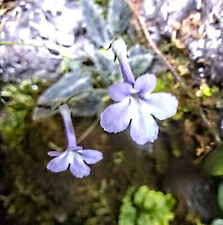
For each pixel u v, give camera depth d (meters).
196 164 0.09
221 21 0.10
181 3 0.10
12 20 0.10
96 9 0.09
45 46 0.10
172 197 0.09
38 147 0.10
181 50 0.10
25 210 0.09
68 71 0.10
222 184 0.09
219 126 0.10
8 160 0.10
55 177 0.09
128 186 0.09
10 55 0.10
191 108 0.10
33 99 0.10
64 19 0.10
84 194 0.09
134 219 0.09
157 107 0.07
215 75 0.10
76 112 0.09
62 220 0.09
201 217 0.09
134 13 0.10
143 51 0.10
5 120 0.10
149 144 0.10
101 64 0.09
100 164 0.09
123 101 0.07
